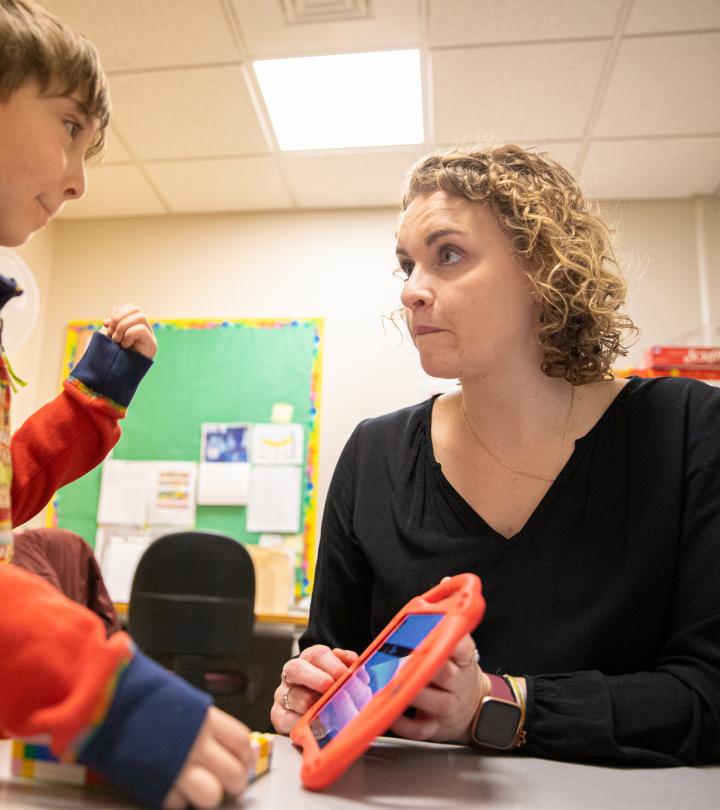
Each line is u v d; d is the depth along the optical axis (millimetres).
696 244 3021
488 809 430
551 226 789
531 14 2148
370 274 3178
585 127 2619
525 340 824
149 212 3326
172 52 2352
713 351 2402
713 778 553
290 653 2934
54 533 1889
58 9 2176
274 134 2738
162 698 378
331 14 2193
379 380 3051
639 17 2139
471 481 872
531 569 783
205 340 3188
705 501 747
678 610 729
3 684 381
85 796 392
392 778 494
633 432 817
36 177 674
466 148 867
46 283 3320
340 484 979
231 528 2963
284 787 445
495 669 758
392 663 522
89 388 857
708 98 2445
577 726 598
